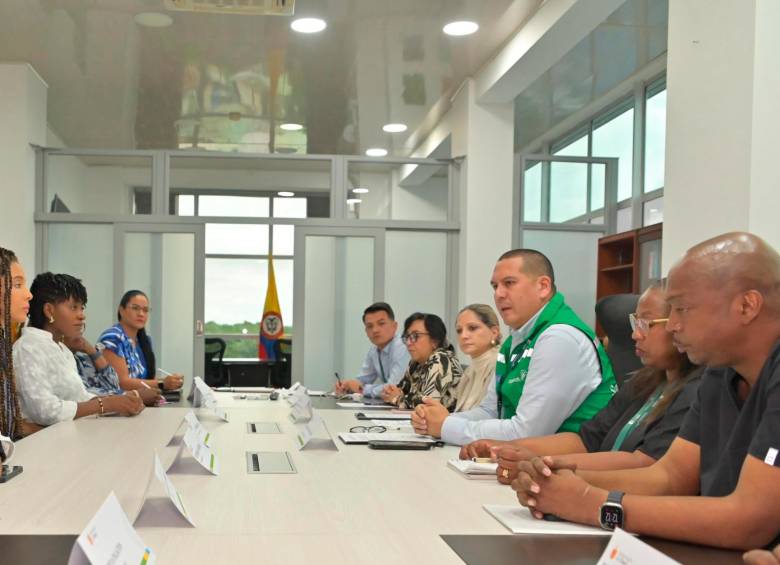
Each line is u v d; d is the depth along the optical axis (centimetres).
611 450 228
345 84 687
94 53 614
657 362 208
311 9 522
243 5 480
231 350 1216
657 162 722
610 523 149
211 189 981
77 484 192
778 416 136
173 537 146
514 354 294
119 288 716
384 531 152
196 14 533
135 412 335
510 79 605
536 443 236
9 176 648
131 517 160
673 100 337
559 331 264
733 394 157
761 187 285
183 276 727
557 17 480
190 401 446
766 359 145
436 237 743
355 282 745
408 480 203
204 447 225
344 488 192
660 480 172
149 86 695
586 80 727
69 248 715
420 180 756
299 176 995
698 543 142
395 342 546
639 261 660
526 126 893
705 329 146
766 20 285
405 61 631
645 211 743
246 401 443
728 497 141
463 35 573
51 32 572
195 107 757
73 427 298
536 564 131
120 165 728
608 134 820
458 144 714
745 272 143
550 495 157
